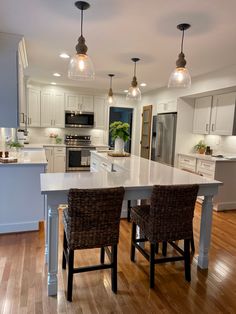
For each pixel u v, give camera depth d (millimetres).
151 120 6535
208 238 2428
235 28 2514
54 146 6297
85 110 6797
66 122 6617
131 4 2107
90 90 6738
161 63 3891
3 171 2988
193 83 4820
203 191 2324
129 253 2703
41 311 1804
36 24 2590
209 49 3152
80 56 2135
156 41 2955
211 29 2553
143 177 2451
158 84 5570
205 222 2396
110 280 2209
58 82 5973
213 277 2318
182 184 2164
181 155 5312
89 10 2234
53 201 1936
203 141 5594
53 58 3820
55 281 1976
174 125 5410
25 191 3090
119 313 1822
